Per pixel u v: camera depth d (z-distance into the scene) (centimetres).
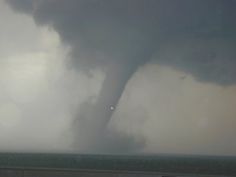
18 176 2088
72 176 2064
